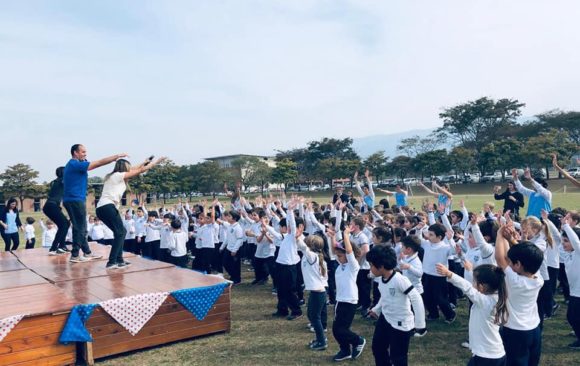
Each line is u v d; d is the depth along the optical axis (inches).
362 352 237.6
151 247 537.0
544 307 279.0
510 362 157.5
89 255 351.3
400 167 2362.2
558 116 2313.0
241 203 560.1
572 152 1950.1
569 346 235.0
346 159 2613.2
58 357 217.5
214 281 280.4
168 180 2048.5
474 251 259.6
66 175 310.7
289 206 379.2
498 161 2012.8
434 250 287.9
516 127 2434.8
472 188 2090.3
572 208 959.0
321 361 226.1
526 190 390.0
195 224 537.3
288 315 311.3
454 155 2193.7
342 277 224.4
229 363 226.4
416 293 178.2
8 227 589.0
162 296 250.5
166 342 254.5
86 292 249.3
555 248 278.8
